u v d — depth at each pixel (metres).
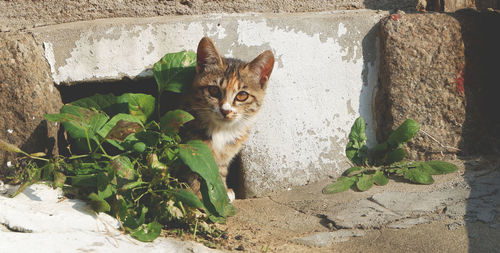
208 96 1.82
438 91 1.90
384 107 1.91
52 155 1.81
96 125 1.75
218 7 1.89
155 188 1.76
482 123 1.92
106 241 1.67
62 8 1.85
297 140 1.89
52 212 1.70
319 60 1.89
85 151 1.80
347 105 1.91
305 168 1.90
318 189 1.88
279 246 1.74
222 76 1.82
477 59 1.91
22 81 1.79
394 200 1.82
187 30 1.85
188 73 1.83
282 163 1.89
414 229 1.75
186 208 1.76
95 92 1.90
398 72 1.89
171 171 1.79
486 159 1.90
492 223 1.75
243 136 1.85
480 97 1.92
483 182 1.83
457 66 1.90
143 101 1.80
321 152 1.90
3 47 1.79
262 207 1.85
